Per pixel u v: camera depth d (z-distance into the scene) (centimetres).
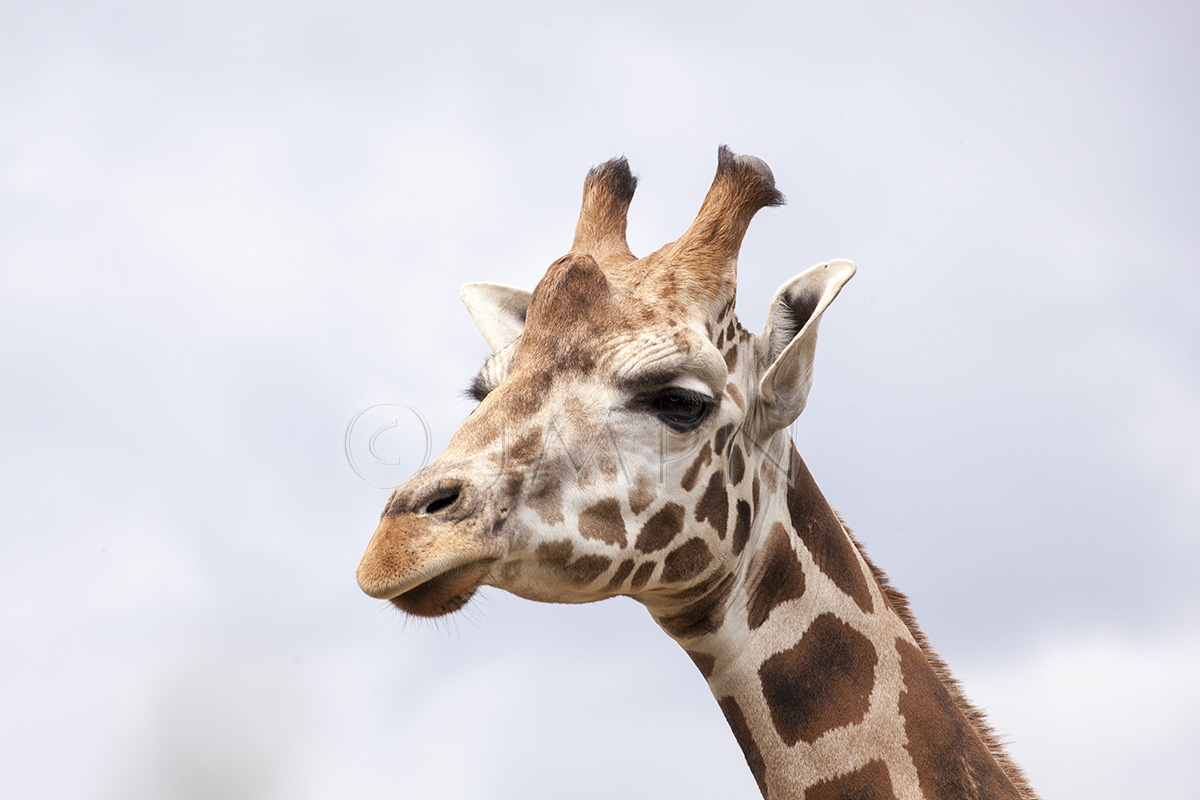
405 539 1234
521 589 1384
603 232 1656
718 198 1590
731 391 1527
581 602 1464
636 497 1409
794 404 1577
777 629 1552
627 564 1416
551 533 1352
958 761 1485
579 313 1445
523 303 1839
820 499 1680
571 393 1407
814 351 1543
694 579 1491
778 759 1518
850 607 1595
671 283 1502
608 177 1711
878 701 1516
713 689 1591
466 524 1281
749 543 1559
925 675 1570
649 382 1413
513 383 1409
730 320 1559
